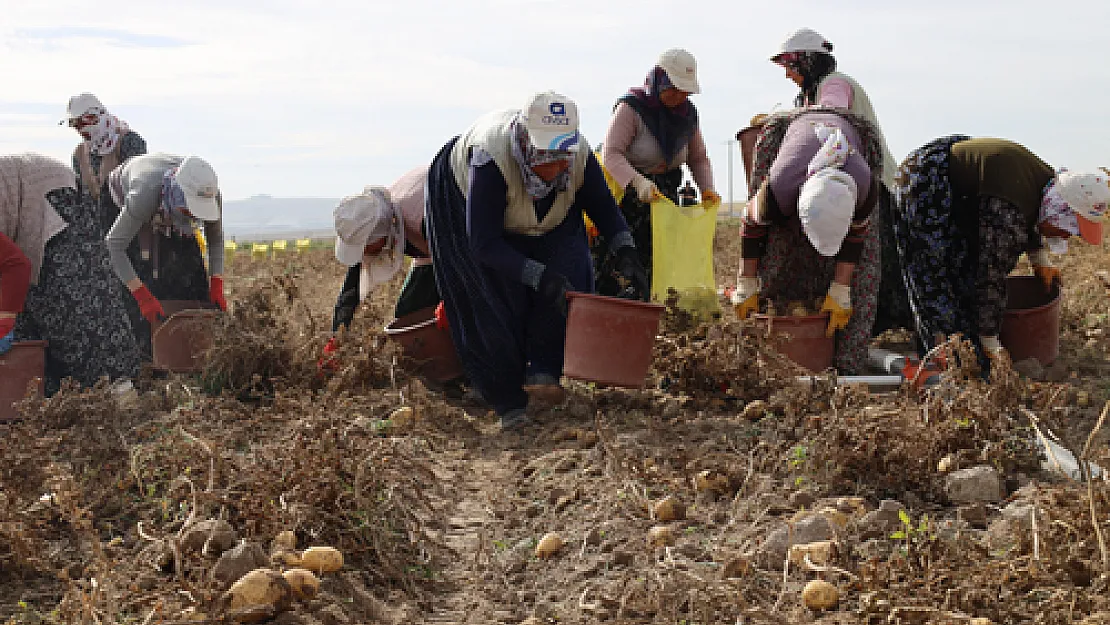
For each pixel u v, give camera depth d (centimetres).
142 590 276
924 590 263
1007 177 505
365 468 359
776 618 262
